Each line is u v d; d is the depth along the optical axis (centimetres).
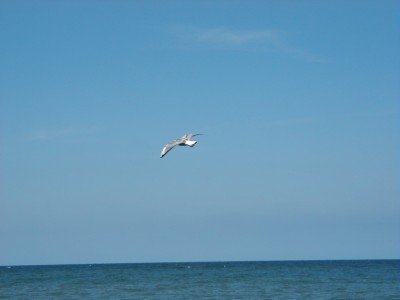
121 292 8562
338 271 16050
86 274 16538
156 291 8681
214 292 8400
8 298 7738
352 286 9262
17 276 15275
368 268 18800
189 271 18388
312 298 7356
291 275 13625
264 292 8306
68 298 7694
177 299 7425
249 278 12319
